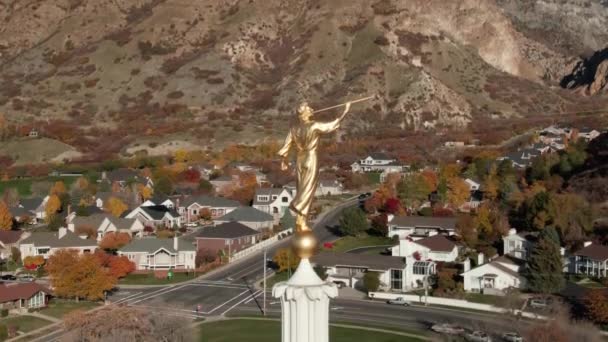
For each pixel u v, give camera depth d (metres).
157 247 139.38
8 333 99.00
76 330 85.88
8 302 109.06
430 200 184.75
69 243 143.25
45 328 102.06
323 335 26.08
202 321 106.00
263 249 154.62
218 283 129.38
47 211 169.75
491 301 114.50
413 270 126.00
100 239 155.75
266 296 120.31
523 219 146.25
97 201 181.62
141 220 167.00
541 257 114.44
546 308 104.00
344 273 129.00
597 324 98.06
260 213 173.88
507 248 131.88
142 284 129.38
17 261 141.88
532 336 86.94
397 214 168.88
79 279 114.88
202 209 182.75
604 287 111.69
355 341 95.44
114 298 118.81
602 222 142.12
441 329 99.69
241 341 95.81
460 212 168.38
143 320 89.56
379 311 111.69
